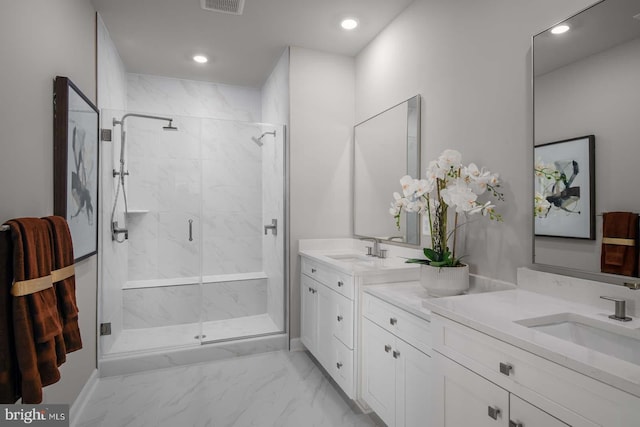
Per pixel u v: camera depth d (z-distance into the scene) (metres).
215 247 3.70
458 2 2.00
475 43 1.89
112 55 2.96
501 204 1.73
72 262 1.54
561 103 1.42
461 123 1.98
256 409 2.18
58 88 1.71
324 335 2.53
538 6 1.55
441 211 1.82
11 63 1.28
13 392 1.15
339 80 3.21
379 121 2.80
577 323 1.23
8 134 1.26
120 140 2.90
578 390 0.83
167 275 3.12
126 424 2.02
